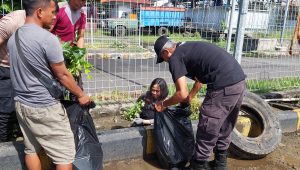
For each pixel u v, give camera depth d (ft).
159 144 12.89
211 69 10.98
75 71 12.21
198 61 11.02
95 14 38.81
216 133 11.55
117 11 39.11
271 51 27.86
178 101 11.19
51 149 9.73
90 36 39.99
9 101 11.96
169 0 26.76
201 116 11.57
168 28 25.31
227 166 13.74
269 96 21.31
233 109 11.86
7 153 11.38
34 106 9.25
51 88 9.20
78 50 12.31
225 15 23.75
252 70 27.37
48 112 9.32
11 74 9.41
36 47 8.77
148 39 38.04
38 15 9.02
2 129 12.35
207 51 10.98
